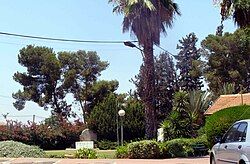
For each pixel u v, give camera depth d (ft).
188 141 94.58
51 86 213.87
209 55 205.57
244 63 196.95
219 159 47.19
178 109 113.91
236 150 42.06
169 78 214.90
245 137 41.52
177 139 94.02
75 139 152.46
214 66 202.49
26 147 93.04
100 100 213.66
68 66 220.64
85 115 214.07
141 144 87.45
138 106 149.89
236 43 195.11
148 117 93.86
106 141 147.02
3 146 92.07
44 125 149.07
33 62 211.82
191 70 223.71
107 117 150.30
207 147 97.40
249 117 76.84
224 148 45.52
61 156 92.53
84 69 221.66
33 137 145.69
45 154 95.45
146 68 94.12
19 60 212.64
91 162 76.79
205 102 141.49
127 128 148.36
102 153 102.37
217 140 49.19
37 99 214.69
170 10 99.45
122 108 148.97
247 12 67.62
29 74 213.46
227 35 199.82
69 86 214.69
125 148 90.17
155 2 95.66
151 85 93.91
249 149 39.50
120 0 99.71
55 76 213.25
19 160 82.43
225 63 200.34
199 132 118.21
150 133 93.61
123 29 97.09
